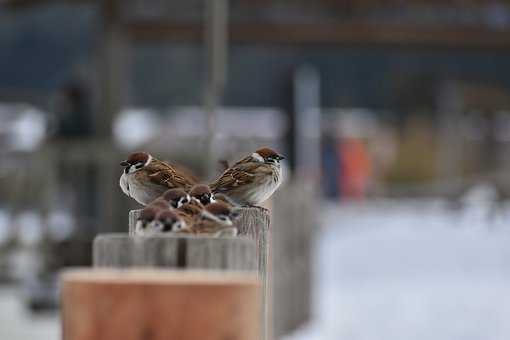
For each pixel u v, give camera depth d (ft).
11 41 78.13
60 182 52.03
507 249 70.28
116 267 9.92
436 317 43.50
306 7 70.49
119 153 51.90
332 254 68.23
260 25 71.00
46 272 45.73
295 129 86.02
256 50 105.81
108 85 60.64
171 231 11.25
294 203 39.86
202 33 70.44
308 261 43.52
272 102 108.06
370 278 56.85
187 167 50.70
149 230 11.28
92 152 52.06
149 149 51.37
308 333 40.14
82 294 8.48
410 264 62.90
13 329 38.83
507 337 38.81
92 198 52.65
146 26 70.13
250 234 13.21
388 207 107.65
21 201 51.47
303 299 41.73
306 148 105.70
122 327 8.45
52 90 78.38
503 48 71.72
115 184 52.01
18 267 51.08
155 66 107.04
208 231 11.94
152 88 106.83
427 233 82.12
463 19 70.85
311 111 106.11
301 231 41.65
